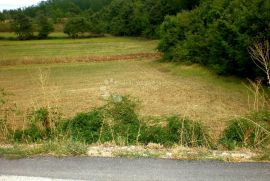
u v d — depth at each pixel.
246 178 4.88
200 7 52.44
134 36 126.06
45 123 8.93
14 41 107.56
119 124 8.73
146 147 6.41
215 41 36.00
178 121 8.65
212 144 7.06
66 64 59.25
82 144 6.33
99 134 8.06
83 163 5.51
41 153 5.99
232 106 23.64
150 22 106.94
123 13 130.88
